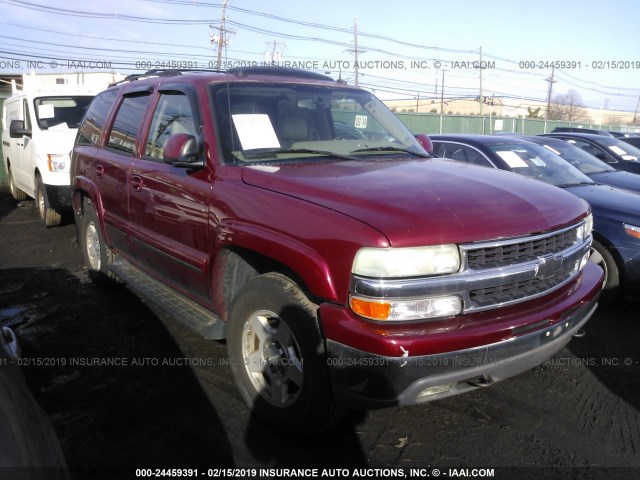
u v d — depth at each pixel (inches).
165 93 163.5
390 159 146.6
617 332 178.9
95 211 201.0
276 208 112.3
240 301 120.7
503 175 134.6
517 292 106.8
